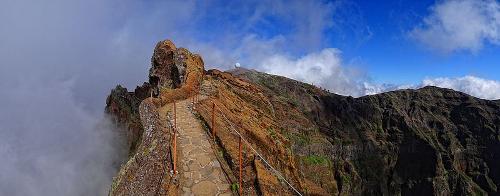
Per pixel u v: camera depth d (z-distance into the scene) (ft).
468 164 483.51
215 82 155.12
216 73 177.37
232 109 126.11
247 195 63.93
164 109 102.12
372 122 487.20
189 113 98.68
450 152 474.08
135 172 75.66
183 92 120.16
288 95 439.22
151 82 149.48
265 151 109.91
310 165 368.27
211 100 117.39
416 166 461.37
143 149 81.05
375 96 519.19
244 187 65.67
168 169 66.95
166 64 144.56
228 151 73.56
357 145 452.35
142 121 97.66
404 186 446.19
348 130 463.01
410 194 441.27
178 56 142.00
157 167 68.18
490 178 467.52
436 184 443.32
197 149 75.82
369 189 435.94
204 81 143.64
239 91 170.50
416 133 474.08
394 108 504.02
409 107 525.34
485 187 464.24
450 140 484.74
